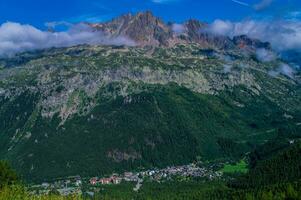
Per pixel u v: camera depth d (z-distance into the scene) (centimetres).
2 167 17975
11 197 14600
